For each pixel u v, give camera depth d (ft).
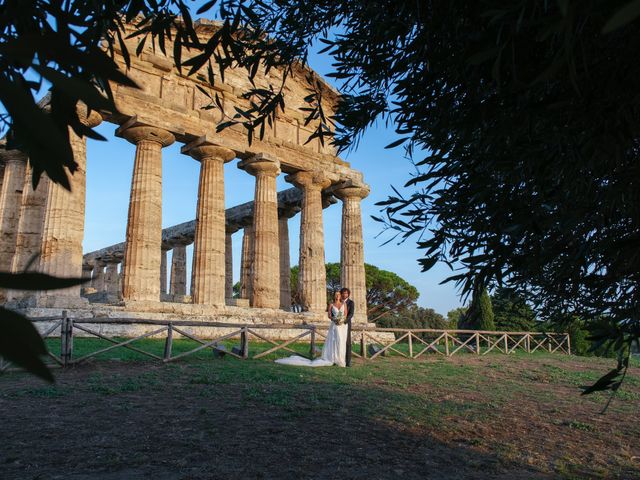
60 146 1.70
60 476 14.47
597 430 24.03
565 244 9.41
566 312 11.42
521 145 8.23
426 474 16.15
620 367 8.07
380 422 22.84
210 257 71.82
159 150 68.49
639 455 19.92
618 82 7.04
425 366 47.42
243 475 15.20
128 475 14.78
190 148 74.18
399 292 164.04
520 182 9.28
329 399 27.25
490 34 6.62
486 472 16.67
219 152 74.28
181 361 39.37
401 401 28.12
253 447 18.07
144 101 65.92
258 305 77.30
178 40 8.52
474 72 8.61
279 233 104.27
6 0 3.39
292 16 11.80
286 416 22.80
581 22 4.67
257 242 79.20
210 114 73.51
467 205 9.77
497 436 21.81
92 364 34.94
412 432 21.47
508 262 9.52
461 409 27.12
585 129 7.64
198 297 70.69
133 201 66.18
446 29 8.94
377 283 160.15
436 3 8.82
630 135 7.22
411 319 160.76
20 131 1.70
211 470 15.51
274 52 12.19
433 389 33.81
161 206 68.13
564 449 20.31
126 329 58.34
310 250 85.30
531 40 6.70
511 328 84.33
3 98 1.67
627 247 8.20
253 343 63.93
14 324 1.51
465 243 9.95
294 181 87.30
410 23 9.64
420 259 10.04
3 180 78.02
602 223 8.75
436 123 9.96
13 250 73.26
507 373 46.19
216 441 18.60
